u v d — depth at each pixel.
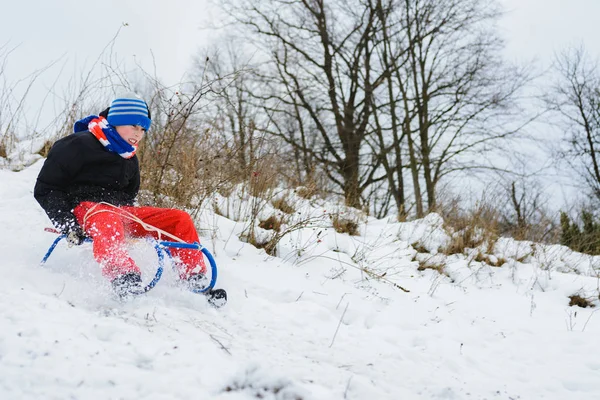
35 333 2.42
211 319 3.14
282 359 2.70
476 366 3.23
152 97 5.11
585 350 3.62
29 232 3.88
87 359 2.31
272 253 4.75
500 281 5.38
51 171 3.24
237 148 5.35
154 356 2.45
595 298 4.89
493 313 4.40
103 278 3.19
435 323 3.94
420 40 17.69
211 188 5.04
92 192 3.41
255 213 4.95
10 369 2.14
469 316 4.25
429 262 5.61
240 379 2.34
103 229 3.13
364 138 18.17
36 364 2.20
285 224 5.28
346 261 4.99
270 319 3.33
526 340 3.79
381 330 3.58
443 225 6.65
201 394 2.21
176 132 4.86
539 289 5.23
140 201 4.73
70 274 3.32
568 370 3.28
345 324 3.61
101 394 2.10
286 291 3.87
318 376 2.52
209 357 2.49
